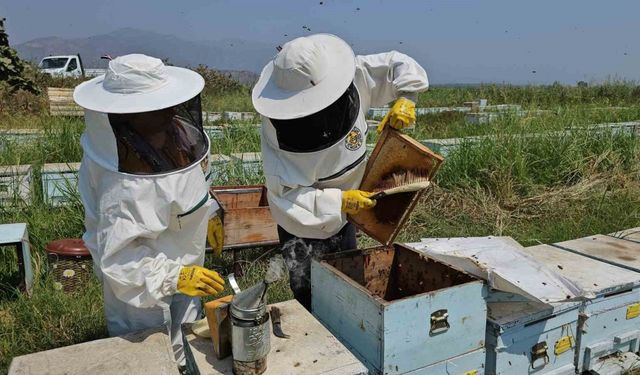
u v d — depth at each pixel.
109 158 2.12
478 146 6.71
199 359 1.98
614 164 6.87
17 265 4.25
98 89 2.16
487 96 19.03
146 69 2.11
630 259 3.07
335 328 2.36
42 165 6.10
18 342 3.26
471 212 5.79
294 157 2.49
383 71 2.83
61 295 3.73
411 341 2.06
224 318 1.93
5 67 10.97
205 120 8.95
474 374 2.28
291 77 2.37
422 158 2.39
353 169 2.62
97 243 2.20
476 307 2.22
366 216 2.61
